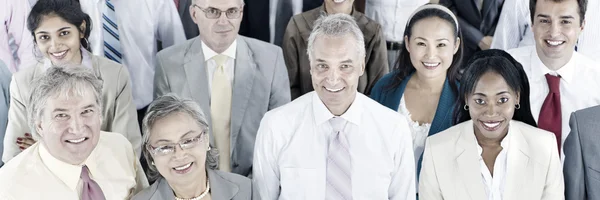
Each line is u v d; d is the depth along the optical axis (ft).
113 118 8.98
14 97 8.84
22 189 6.65
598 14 9.63
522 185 7.97
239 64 9.10
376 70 9.82
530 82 9.70
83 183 7.02
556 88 9.56
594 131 8.18
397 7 9.72
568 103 9.64
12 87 8.85
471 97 8.11
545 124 9.62
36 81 6.68
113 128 8.96
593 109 8.34
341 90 7.11
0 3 9.41
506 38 9.87
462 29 9.85
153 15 10.03
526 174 7.97
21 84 8.80
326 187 7.61
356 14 9.84
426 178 8.21
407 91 9.08
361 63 7.11
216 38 8.87
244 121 9.16
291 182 7.57
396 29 9.78
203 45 9.11
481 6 9.77
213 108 9.18
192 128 6.72
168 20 10.10
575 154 8.29
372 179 7.57
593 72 9.59
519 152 8.04
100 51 9.82
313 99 7.58
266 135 7.55
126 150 7.59
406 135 7.55
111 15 9.81
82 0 9.49
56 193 6.81
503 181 8.09
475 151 8.05
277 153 7.58
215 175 7.07
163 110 6.73
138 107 10.11
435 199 8.21
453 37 8.71
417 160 8.97
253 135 9.21
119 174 7.38
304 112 7.60
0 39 9.57
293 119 7.57
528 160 7.99
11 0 9.45
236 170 9.28
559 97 9.56
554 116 9.59
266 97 9.16
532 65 9.68
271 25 10.00
